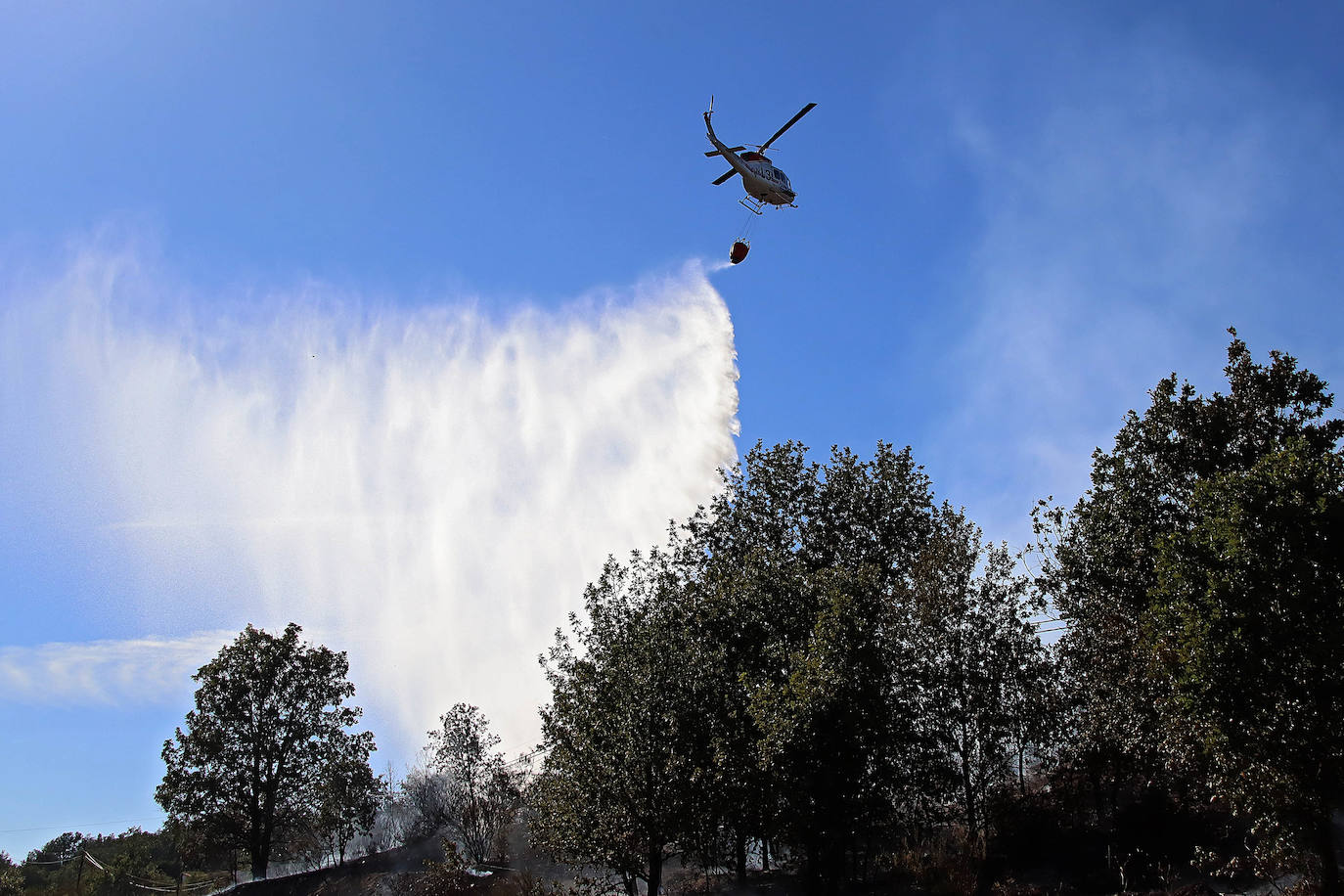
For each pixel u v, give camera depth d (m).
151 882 63.72
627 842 22.50
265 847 49.19
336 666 53.47
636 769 21.98
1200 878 22.05
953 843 28.88
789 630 24.28
